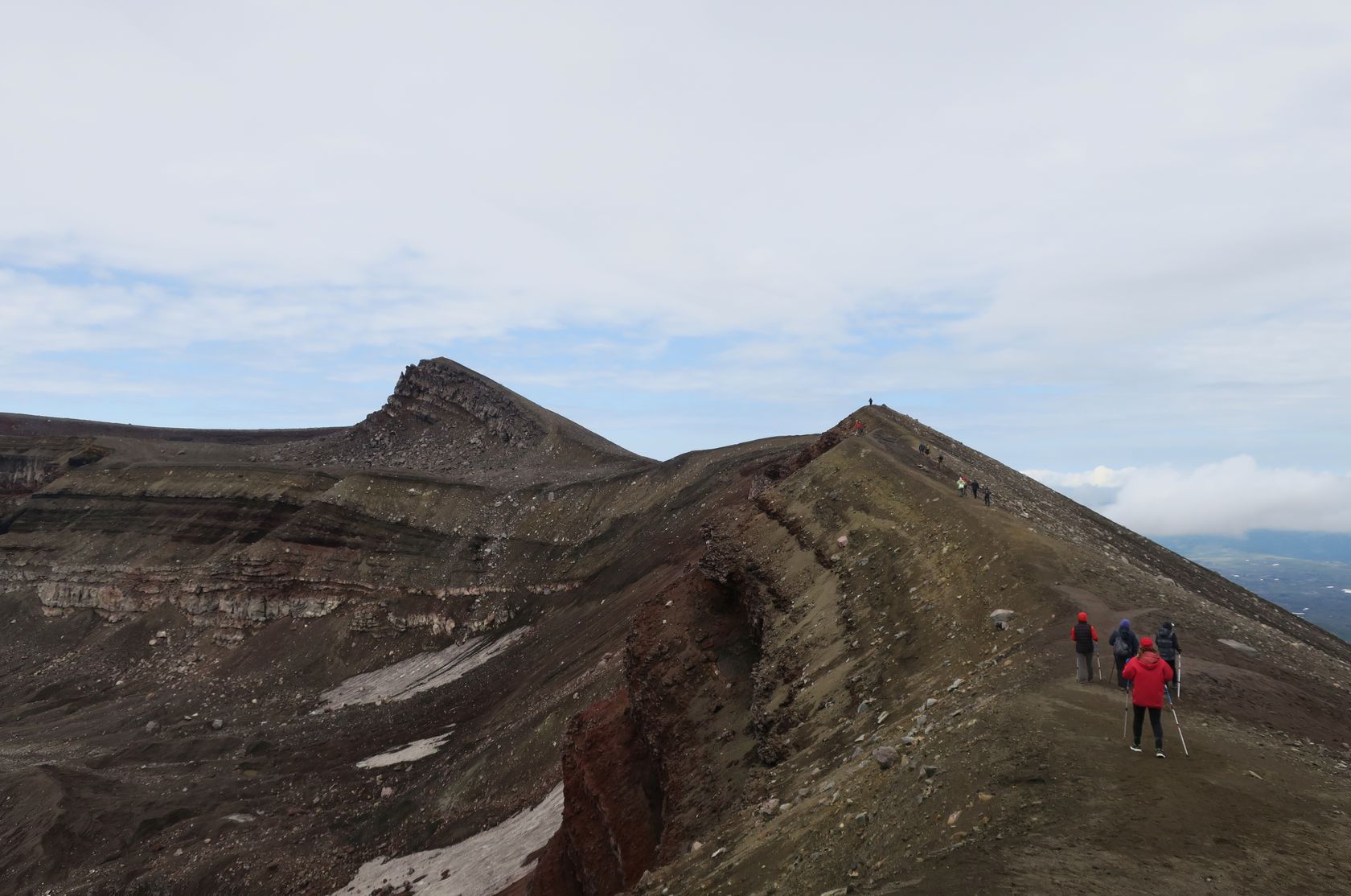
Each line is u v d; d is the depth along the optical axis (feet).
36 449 520.01
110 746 248.52
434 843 154.40
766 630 100.83
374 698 275.59
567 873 106.73
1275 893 26.81
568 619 273.95
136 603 374.22
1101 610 62.85
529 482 403.75
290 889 152.46
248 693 296.71
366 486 384.47
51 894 163.02
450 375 590.96
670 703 107.14
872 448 140.36
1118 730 41.81
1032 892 28.14
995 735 43.34
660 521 307.17
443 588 330.54
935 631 72.02
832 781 53.88
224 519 392.68
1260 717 46.09
